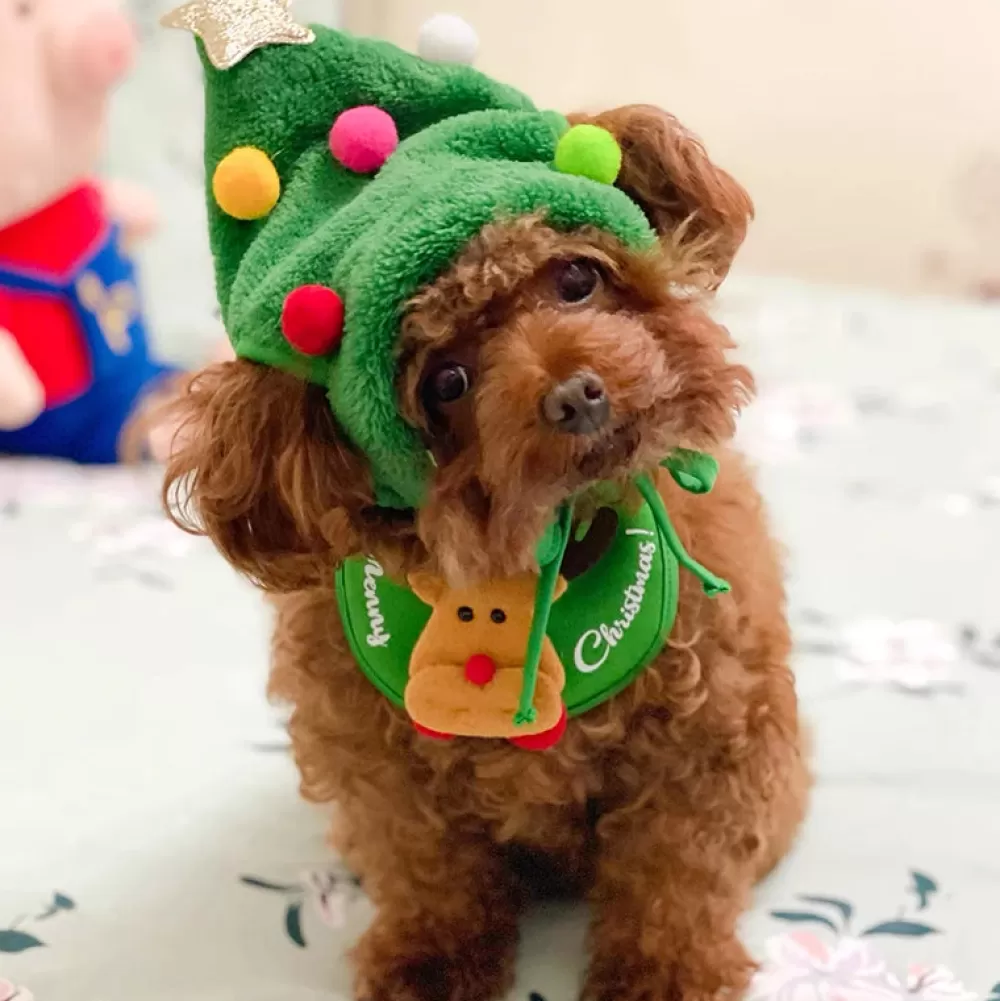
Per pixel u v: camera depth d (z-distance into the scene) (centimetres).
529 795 67
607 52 206
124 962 72
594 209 57
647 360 56
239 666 101
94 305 137
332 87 61
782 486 132
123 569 117
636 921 71
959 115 200
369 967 71
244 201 60
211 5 62
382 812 71
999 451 139
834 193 209
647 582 63
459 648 62
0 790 86
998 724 92
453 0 204
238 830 83
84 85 132
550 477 55
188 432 62
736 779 67
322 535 59
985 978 68
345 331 55
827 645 103
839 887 76
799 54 202
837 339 174
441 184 55
